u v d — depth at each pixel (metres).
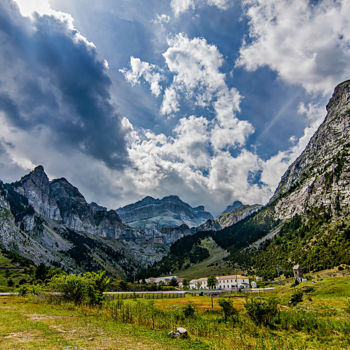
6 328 19.55
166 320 27.72
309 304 50.84
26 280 141.50
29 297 48.00
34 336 17.34
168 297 92.50
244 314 35.91
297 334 23.92
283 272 167.75
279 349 18.23
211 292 115.12
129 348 15.69
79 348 14.72
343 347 19.17
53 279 40.72
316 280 103.62
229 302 35.94
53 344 15.30
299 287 92.50
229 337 21.98
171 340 19.17
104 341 17.06
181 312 34.03
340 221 182.88
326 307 44.06
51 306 35.66
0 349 13.77
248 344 19.30
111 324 23.92
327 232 179.38
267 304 28.62
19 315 26.73
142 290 143.62
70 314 28.97
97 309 31.80
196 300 74.69
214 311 44.31
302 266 150.00
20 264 180.25
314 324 25.28
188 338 20.53
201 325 26.47
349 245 135.88
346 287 68.44
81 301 38.00
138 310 29.58
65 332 19.22
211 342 19.36
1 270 160.00
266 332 24.42
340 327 24.28
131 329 22.30
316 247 160.00
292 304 54.34
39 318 25.38
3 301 45.06
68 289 38.75
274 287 125.19
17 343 15.16
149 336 20.03
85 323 23.59
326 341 20.98
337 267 119.56
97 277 38.34
